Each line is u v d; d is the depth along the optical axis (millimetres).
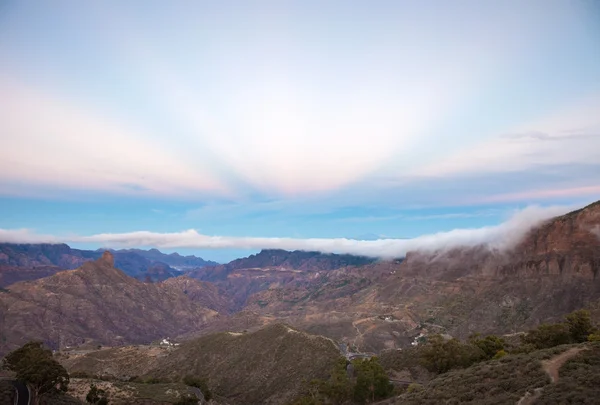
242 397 140000
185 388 118312
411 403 44969
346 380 91062
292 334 173250
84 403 90000
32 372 75562
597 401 30906
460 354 80250
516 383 41000
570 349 48375
